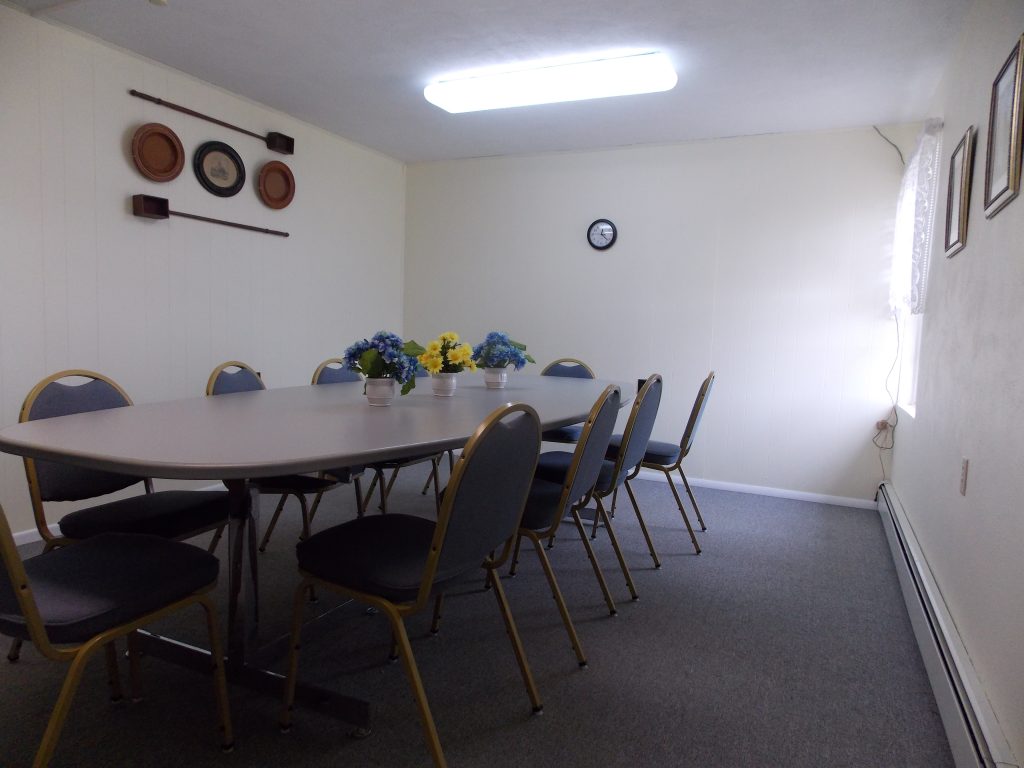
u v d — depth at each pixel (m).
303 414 1.90
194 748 1.51
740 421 4.22
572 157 4.62
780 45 2.83
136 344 3.24
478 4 2.55
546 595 2.46
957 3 2.40
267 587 2.45
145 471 1.21
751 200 4.13
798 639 2.14
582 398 2.49
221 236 3.65
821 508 3.85
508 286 4.89
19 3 2.64
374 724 1.62
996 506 1.56
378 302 4.99
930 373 2.72
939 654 1.81
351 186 4.61
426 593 1.32
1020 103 1.51
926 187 2.92
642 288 4.45
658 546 3.07
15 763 1.44
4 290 2.71
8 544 1.05
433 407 2.13
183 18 2.75
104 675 1.82
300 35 2.88
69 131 2.89
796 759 1.54
